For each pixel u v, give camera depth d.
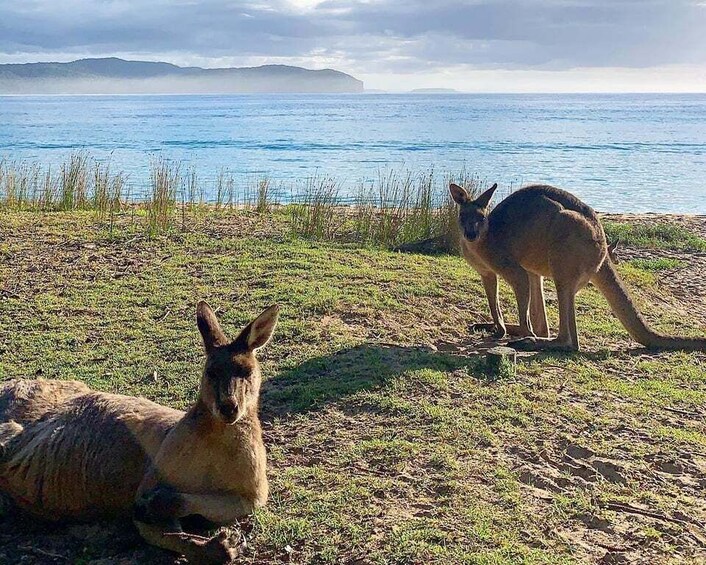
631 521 3.30
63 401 3.41
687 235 8.86
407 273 6.32
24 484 3.27
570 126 43.62
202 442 3.07
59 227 7.71
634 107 91.38
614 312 5.45
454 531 3.17
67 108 83.25
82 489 3.24
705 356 5.25
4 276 6.19
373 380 4.40
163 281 6.04
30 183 10.34
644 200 14.39
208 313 3.28
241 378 3.09
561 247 5.29
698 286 7.12
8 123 45.09
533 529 3.21
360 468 3.62
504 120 52.38
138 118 54.75
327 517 3.25
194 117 57.12
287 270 6.24
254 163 20.34
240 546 3.11
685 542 3.19
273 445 3.82
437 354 4.83
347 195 13.63
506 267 5.42
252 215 8.69
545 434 3.95
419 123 47.56
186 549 2.97
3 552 3.17
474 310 5.84
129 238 7.29
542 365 4.88
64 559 3.13
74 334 5.11
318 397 4.23
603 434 3.99
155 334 5.09
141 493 3.13
